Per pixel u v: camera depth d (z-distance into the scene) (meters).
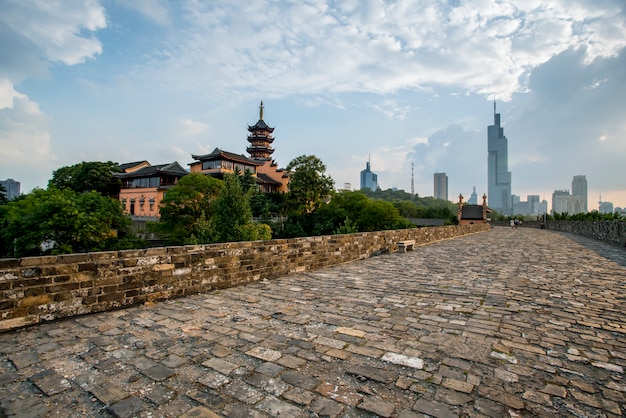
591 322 4.90
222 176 50.00
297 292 6.93
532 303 5.96
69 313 5.01
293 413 2.69
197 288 6.82
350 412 2.71
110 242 26.83
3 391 3.00
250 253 8.03
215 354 3.80
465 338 4.28
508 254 14.34
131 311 5.47
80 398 2.91
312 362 3.60
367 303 6.00
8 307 4.42
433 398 2.90
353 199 48.28
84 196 26.88
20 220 24.34
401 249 15.20
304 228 47.50
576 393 2.98
